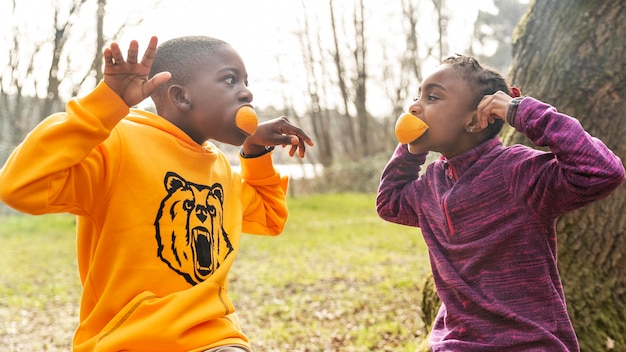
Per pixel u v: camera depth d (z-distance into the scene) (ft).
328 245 39.17
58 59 57.77
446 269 6.93
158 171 6.58
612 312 10.84
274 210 8.54
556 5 11.41
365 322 19.35
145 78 5.80
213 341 6.61
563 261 11.13
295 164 99.96
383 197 8.04
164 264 6.52
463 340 6.80
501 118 6.59
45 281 30.22
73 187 6.01
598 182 5.95
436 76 7.01
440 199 7.16
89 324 6.60
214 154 7.30
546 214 6.57
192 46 6.83
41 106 64.08
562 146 6.06
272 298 24.57
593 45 11.05
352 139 100.63
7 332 20.81
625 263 10.89
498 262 6.75
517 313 6.57
